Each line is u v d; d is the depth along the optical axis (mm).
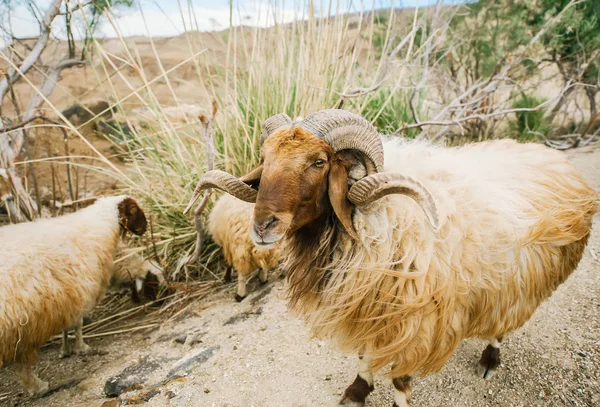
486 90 2816
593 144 3344
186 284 2008
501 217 983
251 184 1016
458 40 3418
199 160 2283
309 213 897
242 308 1734
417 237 930
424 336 934
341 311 979
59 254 1488
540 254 1072
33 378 1431
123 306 2113
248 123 2154
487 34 3408
